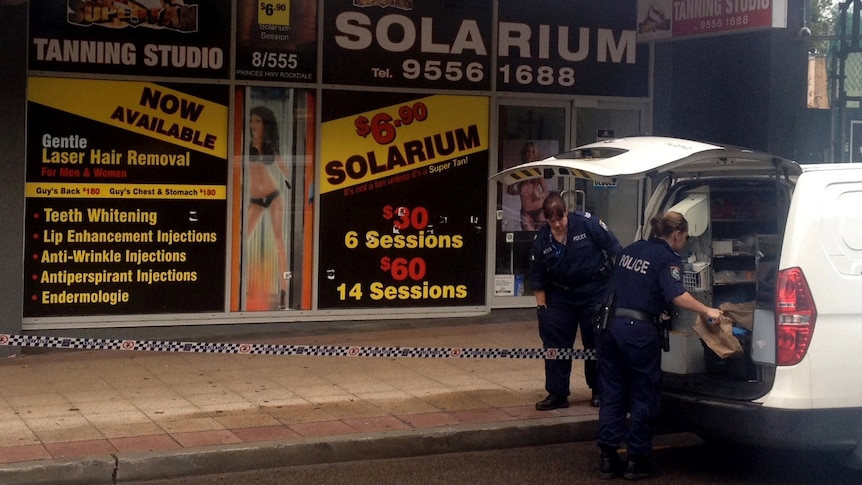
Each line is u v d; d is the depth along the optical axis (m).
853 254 6.34
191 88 10.46
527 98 11.79
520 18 11.69
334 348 8.23
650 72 12.29
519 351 8.29
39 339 7.82
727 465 7.38
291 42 10.78
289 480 6.91
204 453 6.96
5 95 9.45
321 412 8.05
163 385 8.80
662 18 11.19
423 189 11.41
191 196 10.54
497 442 7.73
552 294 8.15
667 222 6.84
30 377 8.97
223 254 10.69
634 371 6.81
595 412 8.20
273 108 10.83
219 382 8.94
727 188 7.26
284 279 10.98
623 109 12.28
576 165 6.84
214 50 10.50
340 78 11.01
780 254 6.32
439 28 11.34
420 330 11.14
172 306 10.54
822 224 6.30
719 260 7.44
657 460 7.52
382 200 11.26
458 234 11.56
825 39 11.75
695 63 12.28
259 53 10.68
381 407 8.24
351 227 11.16
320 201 11.03
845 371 6.23
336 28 10.95
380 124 11.20
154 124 10.36
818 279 6.24
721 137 12.21
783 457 7.62
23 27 9.46
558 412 8.18
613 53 12.11
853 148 11.80
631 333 6.73
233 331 10.68
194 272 10.60
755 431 6.32
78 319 10.22
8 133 9.50
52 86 10.00
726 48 12.12
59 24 9.98
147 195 10.38
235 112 10.66
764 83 11.75
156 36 10.30
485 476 7.05
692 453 7.74
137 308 10.41
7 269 9.62
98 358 9.72
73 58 10.04
